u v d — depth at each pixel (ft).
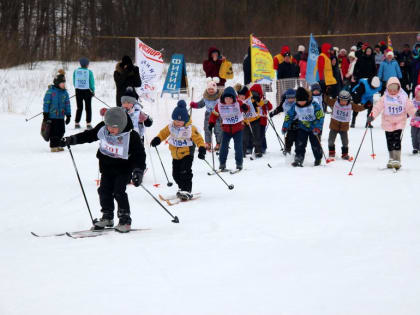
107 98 76.13
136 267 17.16
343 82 72.43
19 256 18.66
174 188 33.04
